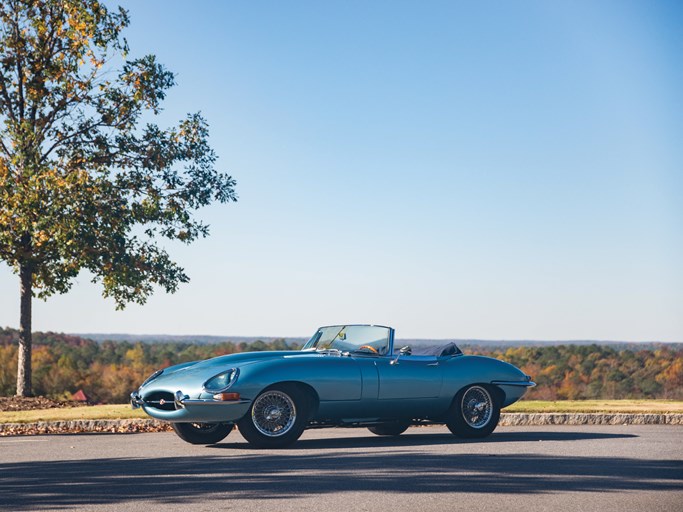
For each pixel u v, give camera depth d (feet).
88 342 291.79
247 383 29.25
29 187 61.82
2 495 19.52
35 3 66.49
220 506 18.02
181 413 29.35
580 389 195.72
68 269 65.00
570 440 32.27
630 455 27.14
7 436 36.91
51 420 40.96
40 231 62.13
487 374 34.22
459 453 27.35
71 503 18.42
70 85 67.15
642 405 48.26
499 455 26.78
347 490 19.99
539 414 42.24
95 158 69.51
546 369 212.02
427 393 32.91
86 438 34.68
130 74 69.26
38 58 66.80
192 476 22.24
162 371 32.73
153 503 18.37
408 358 33.35
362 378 31.58
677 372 196.03
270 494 19.43
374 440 32.96
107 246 66.59
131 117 70.08
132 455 27.63
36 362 177.99
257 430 29.45
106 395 148.66
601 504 18.57
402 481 21.33
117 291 70.13
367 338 33.50
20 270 68.18
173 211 68.74
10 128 64.44
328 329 34.96
